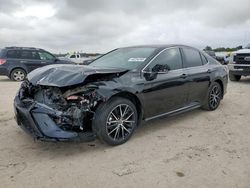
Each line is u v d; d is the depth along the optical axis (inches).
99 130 144.2
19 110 149.5
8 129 178.4
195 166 130.2
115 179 118.0
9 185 112.2
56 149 148.6
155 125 193.0
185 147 153.4
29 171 124.0
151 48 190.4
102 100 141.4
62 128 135.7
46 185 112.7
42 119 135.9
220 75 234.7
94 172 123.9
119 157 139.8
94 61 205.9
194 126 191.8
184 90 195.6
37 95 149.3
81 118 138.3
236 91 340.5
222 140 164.6
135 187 111.8
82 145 154.4
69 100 136.6
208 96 226.2
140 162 134.3
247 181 116.9
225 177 120.0
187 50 209.2
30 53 484.1
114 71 153.0
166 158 138.9
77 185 113.0
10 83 442.0
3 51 471.5
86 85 140.8
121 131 155.8
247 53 397.7
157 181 116.4
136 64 172.2
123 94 154.8
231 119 209.6
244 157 140.4
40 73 158.2
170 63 187.9
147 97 166.1
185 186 112.7
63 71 151.3
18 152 143.7
